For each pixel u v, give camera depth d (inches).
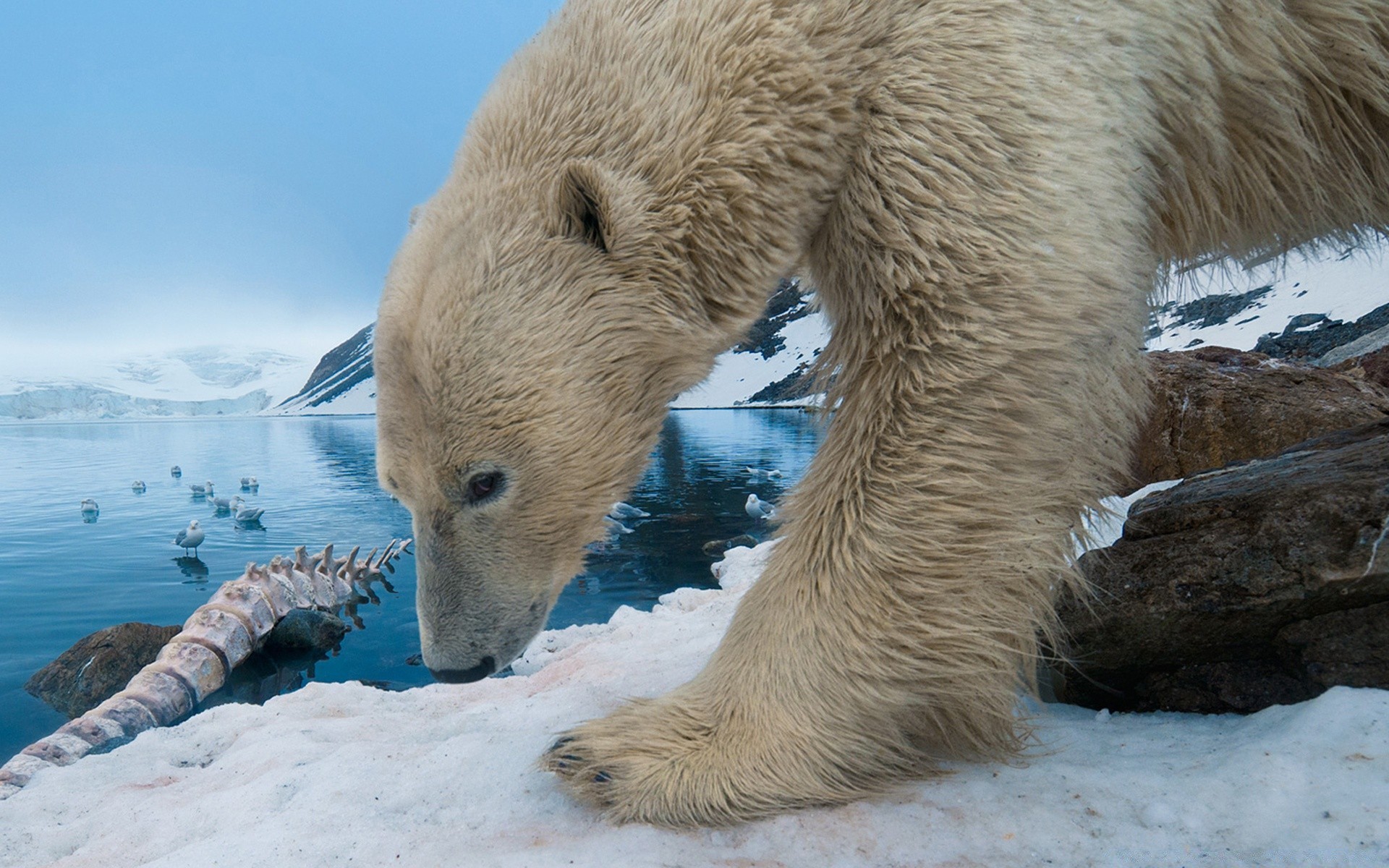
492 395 82.3
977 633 76.5
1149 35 86.3
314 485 844.0
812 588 79.2
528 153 88.9
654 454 95.5
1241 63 93.5
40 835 104.9
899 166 79.4
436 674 92.2
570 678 154.9
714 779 78.0
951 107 78.2
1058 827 69.6
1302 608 85.4
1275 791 67.1
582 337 83.4
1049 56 79.5
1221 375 236.8
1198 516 98.7
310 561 324.2
